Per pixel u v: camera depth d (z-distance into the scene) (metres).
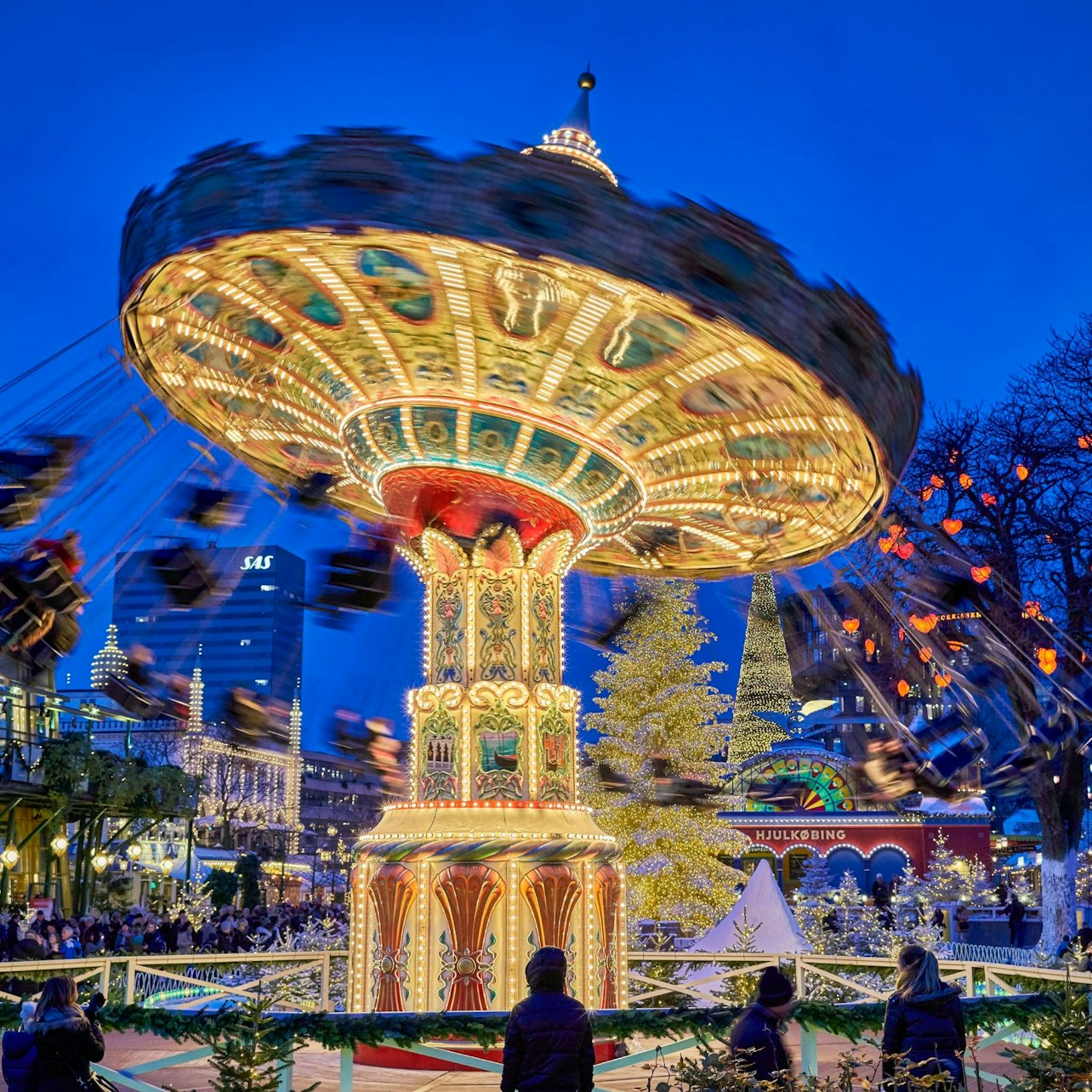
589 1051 5.67
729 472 11.27
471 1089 9.57
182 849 44.69
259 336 10.13
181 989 14.06
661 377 9.51
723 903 32.34
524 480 11.40
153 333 9.77
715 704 33.47
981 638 23.28
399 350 10.14
